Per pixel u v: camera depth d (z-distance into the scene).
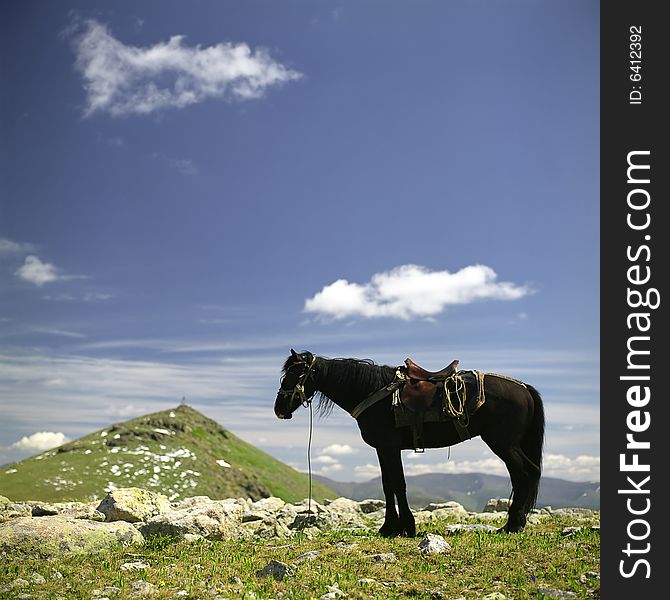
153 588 9.69
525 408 12.32
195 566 10.80
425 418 12.22
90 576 10.42
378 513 17.03
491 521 15.22
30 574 10.45
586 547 10.77
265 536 13.78
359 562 10.52
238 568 10.62
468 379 12.31
